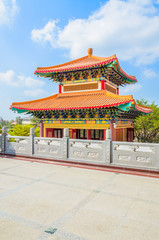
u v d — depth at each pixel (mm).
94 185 7922
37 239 4137
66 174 9609
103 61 15820
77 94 18656
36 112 19188
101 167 10734
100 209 5688
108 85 19016
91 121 16641
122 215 5316
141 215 5332
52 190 7285
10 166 11328
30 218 5086
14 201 6227
